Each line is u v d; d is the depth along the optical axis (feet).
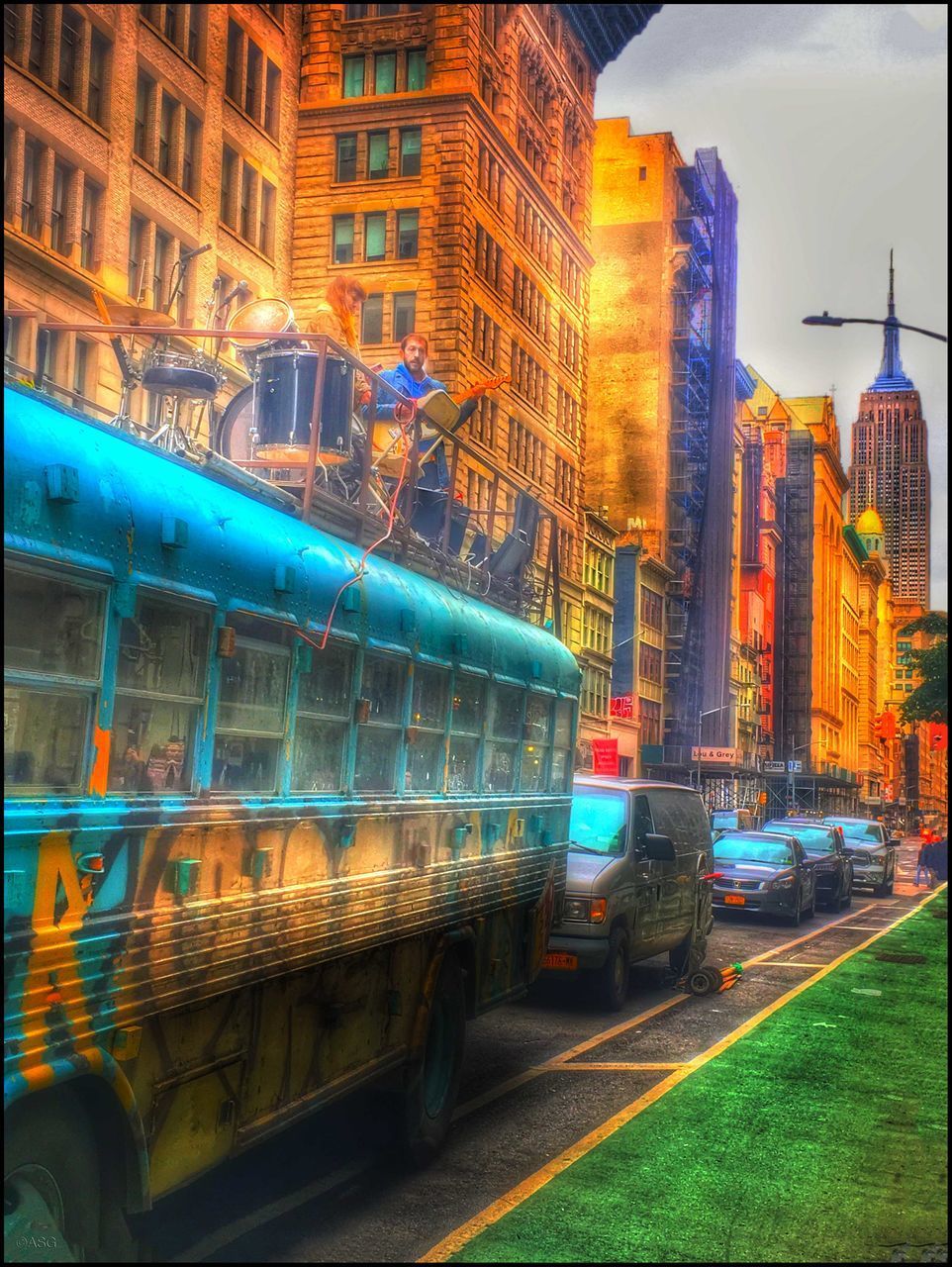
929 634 87.61
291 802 17.33
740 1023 39.91
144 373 21.11
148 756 14.08
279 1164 22.49
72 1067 12.26
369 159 127.34
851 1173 23.04
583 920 40.68
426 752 22.94
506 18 132.46
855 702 282.15
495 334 136.87
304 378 21.67
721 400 238.07
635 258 221.66
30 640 12.02
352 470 23.84
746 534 289.74
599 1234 19.30
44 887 12.09
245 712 16.25
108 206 87.35
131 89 90.02
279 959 16.87
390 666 21.12
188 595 14.60
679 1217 20.34
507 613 30.22
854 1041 36.40
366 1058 20.52
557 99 148.77
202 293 99.45
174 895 14.39
